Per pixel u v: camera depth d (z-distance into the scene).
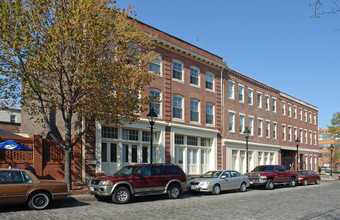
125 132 21.72
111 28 15.13
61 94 14.91
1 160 16.34
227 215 11.17
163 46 24.52
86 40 14.27
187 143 26.36
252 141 34.19
